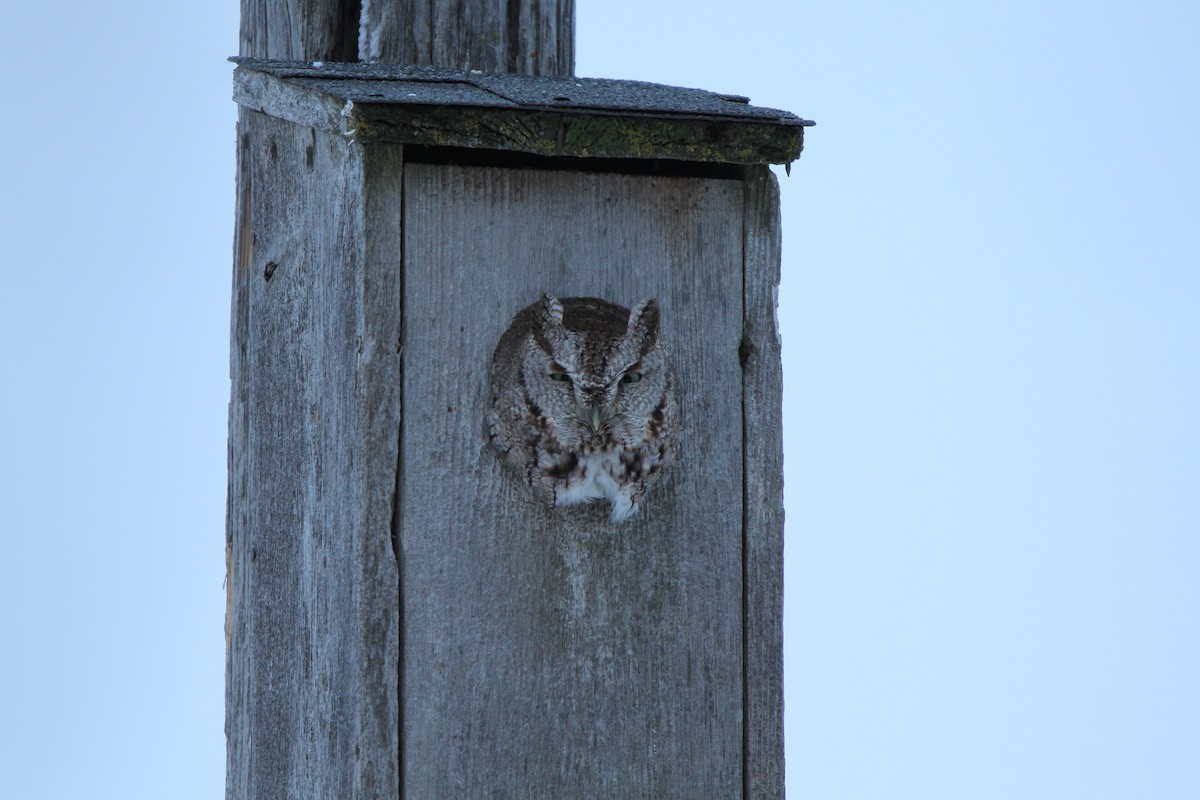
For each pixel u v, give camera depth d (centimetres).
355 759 1102
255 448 1286
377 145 1098
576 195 1153
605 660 1155
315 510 1168
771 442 1179
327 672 1143
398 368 1112
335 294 1134
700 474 1171
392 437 1109
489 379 1134
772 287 1180
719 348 1174
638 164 1171
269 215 1257
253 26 1329
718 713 1171
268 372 1259
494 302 1136
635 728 1159
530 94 1120
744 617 1177
